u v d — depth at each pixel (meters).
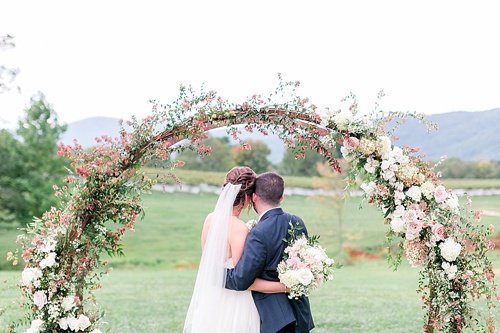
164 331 8.58
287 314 3.30
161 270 22.27
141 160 3.69
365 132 3.84
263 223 3.37
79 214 3.61
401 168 3.81
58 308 3.50
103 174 3.61
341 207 24.14
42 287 3.52
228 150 42.09
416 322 8.62
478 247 3.71
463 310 3.70
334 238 24.39
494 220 23.02
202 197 36.47
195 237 28.20
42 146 28.42
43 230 3.63
